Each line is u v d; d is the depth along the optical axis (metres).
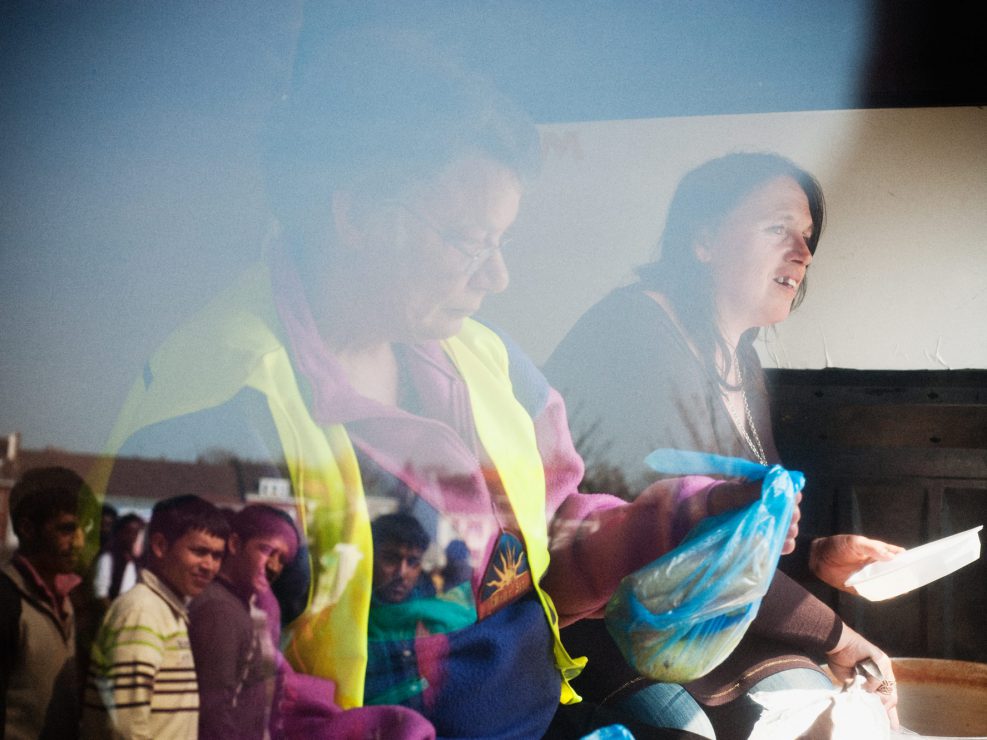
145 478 1.47
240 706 1.43
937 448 2.01
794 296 2.00
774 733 1.77
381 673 1.53
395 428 1.60
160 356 1.54
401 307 1.64
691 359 1.92
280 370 1.55
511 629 1.62
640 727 1.73
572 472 1.82
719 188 1.96
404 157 1.68
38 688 1.42
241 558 1.46
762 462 1.97
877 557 1.89
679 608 1.74
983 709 1.88
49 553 1.46
